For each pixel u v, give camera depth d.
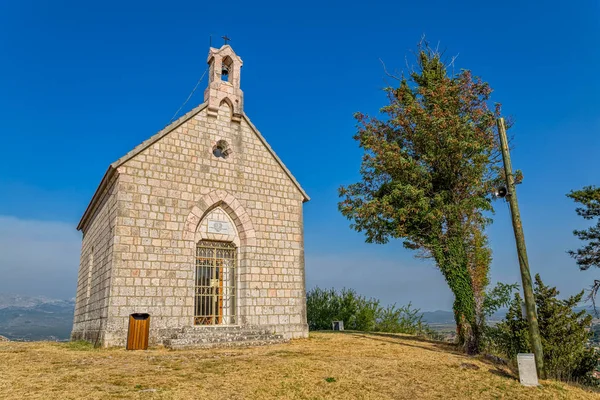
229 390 10.09
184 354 14.36
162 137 18.89
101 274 18.75
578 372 16.25
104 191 20.11
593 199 22.03
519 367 12.77
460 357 16.06
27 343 18.53
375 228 20.83
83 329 22.45
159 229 17.94
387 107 20.64
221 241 19.94
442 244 18.78
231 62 21.72
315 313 36.03
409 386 11.66
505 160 14.56
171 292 17.62
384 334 24.27
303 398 9.98
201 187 19.39
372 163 19.83
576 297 17.41
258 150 21.44
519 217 14.09
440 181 19.52
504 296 20.16
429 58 21.88
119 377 10.81
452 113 19.08
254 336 17.67
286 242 21.12
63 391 9.41
